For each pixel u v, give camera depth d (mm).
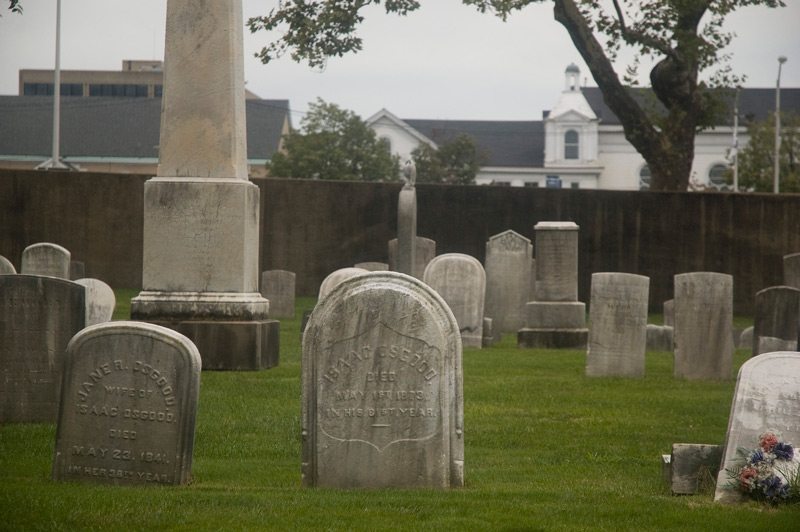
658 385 28453
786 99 147250
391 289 15453
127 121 133125
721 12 62906
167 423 15453
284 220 68438
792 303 33781
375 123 145000
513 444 20469
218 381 26422
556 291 39938
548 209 67875
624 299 30312
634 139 68750
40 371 20891
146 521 13094
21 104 135000
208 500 14258
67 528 12750
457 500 14508
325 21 63156
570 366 32875
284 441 20047
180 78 28797
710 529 13102
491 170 147625
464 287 39062
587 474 17656
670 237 67438
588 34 66750
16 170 67000
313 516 13453
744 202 67125
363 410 15461
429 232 68125
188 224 28609
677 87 66500
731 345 29750
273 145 131625
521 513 13914
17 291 20812
